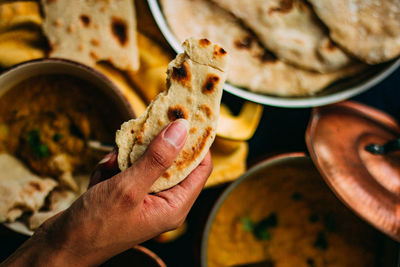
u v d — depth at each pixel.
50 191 0.52
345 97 0.53
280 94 0.54
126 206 0.34
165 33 0.51
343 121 0.55
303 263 0.63
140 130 0.36
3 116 0.50
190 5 0.54
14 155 0.52
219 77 0.36
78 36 0.51
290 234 0.64
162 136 0.34
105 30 0.51
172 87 0.36
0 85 0.46
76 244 0.35
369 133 0.55
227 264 0.61
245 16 0.53
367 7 0.53
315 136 0.53
